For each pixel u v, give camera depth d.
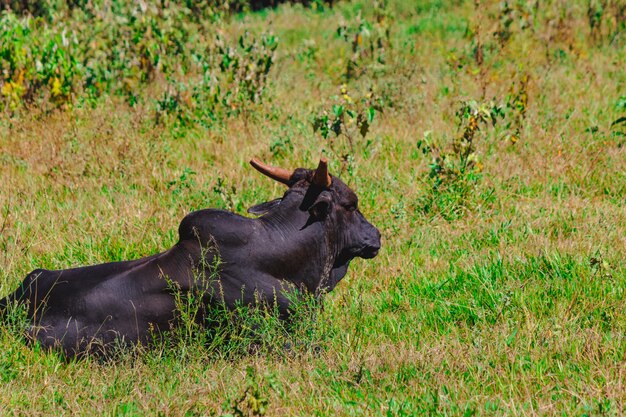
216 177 37.53
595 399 19.38
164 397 20.62
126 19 53.94
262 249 23.69
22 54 48.22
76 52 52.12
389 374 21.50
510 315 25.36
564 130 42.56
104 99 49.31
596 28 60.47
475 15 67.12
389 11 66.25
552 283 27.30
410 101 47.25
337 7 78.81
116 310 23.23
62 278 24.11
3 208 34.78
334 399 20.30
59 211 34.41
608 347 22.45
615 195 35.88
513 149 40.75
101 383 21.52
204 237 23.39
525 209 34.09
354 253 25.84
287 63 60.59
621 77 52.12
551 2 63.53
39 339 23.28
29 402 20.58
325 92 52.72
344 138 41.62
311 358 22.83
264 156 40.59
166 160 40.41
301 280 24.42
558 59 56.16
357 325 25.20
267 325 23.17
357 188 36.25
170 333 23.41
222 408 19.77
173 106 46.12
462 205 34.34
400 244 31.48
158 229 32.12
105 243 31.03
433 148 37.12
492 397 20.19
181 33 55.66
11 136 44.00
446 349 22.70
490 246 31.23
